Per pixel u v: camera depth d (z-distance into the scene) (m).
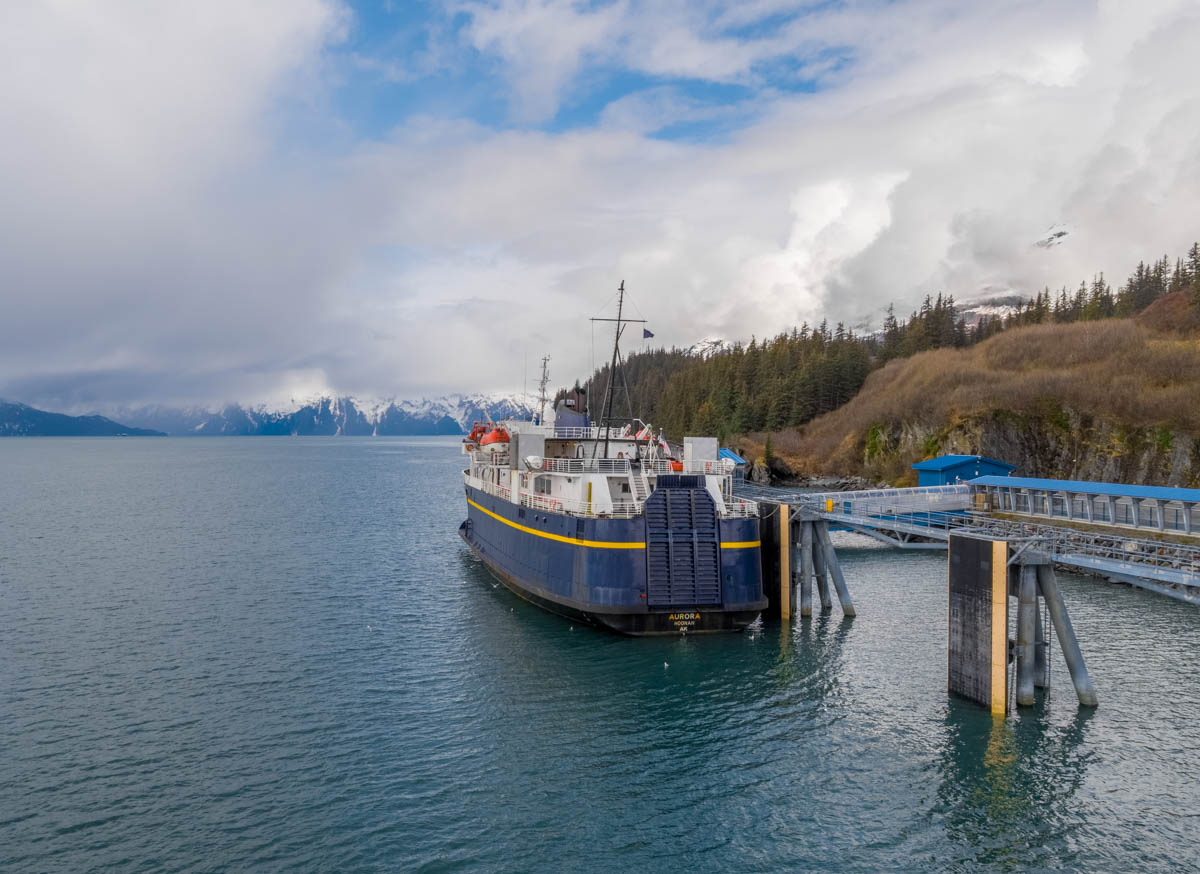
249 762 24.06
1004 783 22.72
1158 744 24.98
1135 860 19.08
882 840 20.06
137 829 20.20
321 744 25.42
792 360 172.00
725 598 35.84
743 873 18.75
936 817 21.08
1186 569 27.73
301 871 18.53
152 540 69.00
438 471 189.25
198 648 35.75
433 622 40.19
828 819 21.06
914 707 28.22
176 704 28.78
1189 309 116.00
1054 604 27.72
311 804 21.59
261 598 45.84
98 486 135.50
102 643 36.50
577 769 23.84
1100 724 26.45
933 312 167.12
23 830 20.06
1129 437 81.94
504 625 39.44
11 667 32.94
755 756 24.66
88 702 28.95
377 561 58.56
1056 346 114.38
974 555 27.91
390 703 28.98
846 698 29.28
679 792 22.50
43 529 76.25
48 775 23.08
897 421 117.94
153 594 46.91
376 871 18.61
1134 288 183.38
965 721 26.84
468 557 60.59
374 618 41.09
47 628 39.09
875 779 23.11
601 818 21.09
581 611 36.19
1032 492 57.62
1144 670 31.61
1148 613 40.38
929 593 46.69
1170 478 76.75
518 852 19.50
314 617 41.34
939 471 75.50
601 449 45.25
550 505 40.38
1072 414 89.06
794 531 41.12
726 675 31.88
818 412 152.75
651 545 35.38
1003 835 20.20
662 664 33.16
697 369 199.25
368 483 145.38
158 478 158.75
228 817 20.84
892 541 55.06
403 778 23.17
